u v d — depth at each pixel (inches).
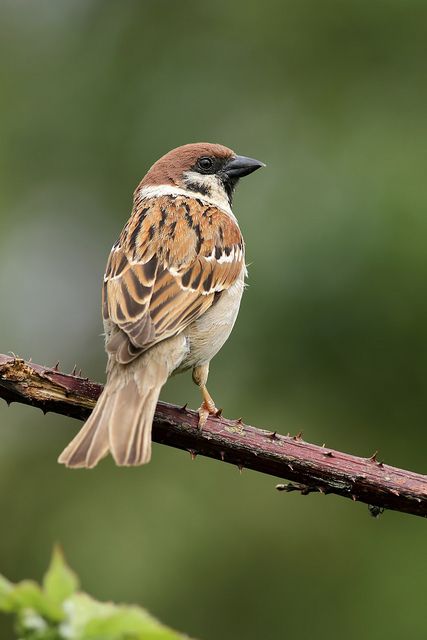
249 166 390.9
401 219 496.4
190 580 498.3
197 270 319.6
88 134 605.3
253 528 506.9
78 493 530.9
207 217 343.3
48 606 165.6
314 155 540.1
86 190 602.5
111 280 316.5
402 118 550.9
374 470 268.8
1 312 608.1
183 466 521.7
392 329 498.0
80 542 510.3
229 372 520.1
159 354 295.6
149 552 502.0
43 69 624.4
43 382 275.1
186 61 611.5
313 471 270.2
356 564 494.6
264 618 492.7
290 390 516.4
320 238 501.7
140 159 594.6
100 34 631.8
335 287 497.4
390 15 575.5
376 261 493.7
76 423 565.9
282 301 502.0
